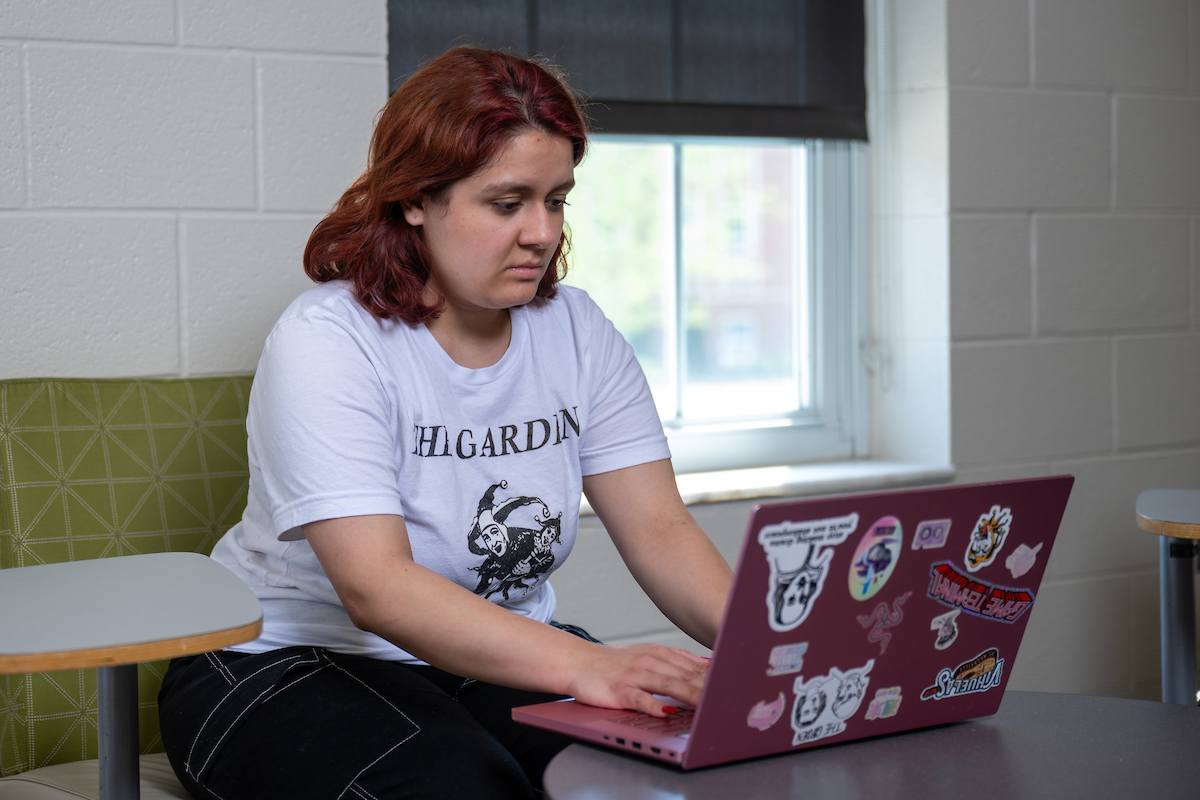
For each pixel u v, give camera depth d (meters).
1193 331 2.55
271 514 1.13
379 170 1.16
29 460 1.41
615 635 2.05
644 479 1.30
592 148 2.15
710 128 2.19
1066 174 2.39
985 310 2.32
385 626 1.01
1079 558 2.44
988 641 0.90
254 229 1.74
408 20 1.93
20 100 1.59
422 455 1.17
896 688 0.86
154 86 1.67
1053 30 2.35
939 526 0.83
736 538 2.12
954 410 2.30
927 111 2.29
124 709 0.96
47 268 1.61
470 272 1.14
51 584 1.01
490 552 1.21
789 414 2.39
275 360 1.12
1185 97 2.51
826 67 2.29
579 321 1.33
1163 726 0.90
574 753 0.83
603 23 2.08
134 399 1.50
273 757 1.04
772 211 2.33
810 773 0.79
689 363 2.28
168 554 1.16
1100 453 2.46
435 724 1.03
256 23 1.73
